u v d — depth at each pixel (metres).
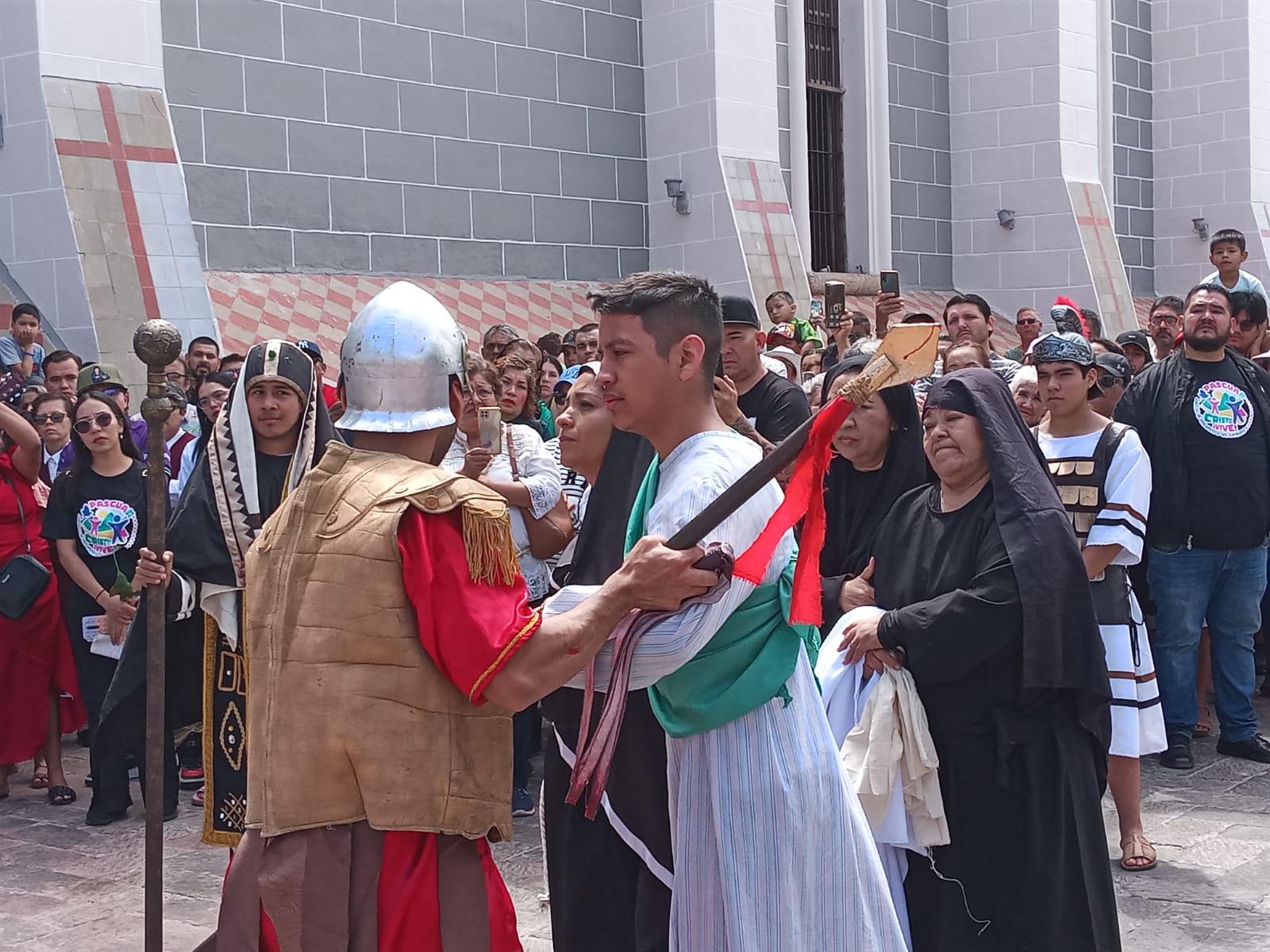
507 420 6.15
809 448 2.40
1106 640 4.98
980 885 3.40
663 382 2.62
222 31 11.08
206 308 10.23
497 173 12.99
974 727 3.39
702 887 2.66
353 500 2.45
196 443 6.65
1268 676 7.76
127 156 10.17
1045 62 17.22
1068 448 5.13
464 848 2.49
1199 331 6.25
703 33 13.78
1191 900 4.64
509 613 2.37
